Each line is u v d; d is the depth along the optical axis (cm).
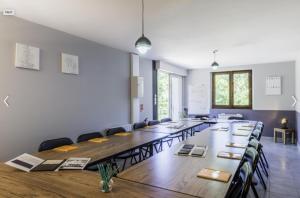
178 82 824
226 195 137
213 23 331
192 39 418
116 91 504
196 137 337
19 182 153
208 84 812
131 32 377
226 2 259
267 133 712
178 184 151
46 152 239
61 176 165
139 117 579
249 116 743
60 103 370
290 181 346
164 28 354
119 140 309
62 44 372
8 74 296
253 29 361
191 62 688
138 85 538
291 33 383
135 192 137
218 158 217
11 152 300
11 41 299
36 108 332
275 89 698
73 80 395
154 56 591
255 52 541
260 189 318
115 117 499
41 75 339
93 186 146
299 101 579
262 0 255
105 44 461
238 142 297
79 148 259
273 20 320
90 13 291
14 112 304
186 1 255
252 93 739
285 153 516
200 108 819
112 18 310
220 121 576
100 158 215
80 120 409
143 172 176
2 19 290
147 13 290
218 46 476
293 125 675
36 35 330
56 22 327
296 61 627
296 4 266
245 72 754
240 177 201
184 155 228
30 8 275
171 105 774
